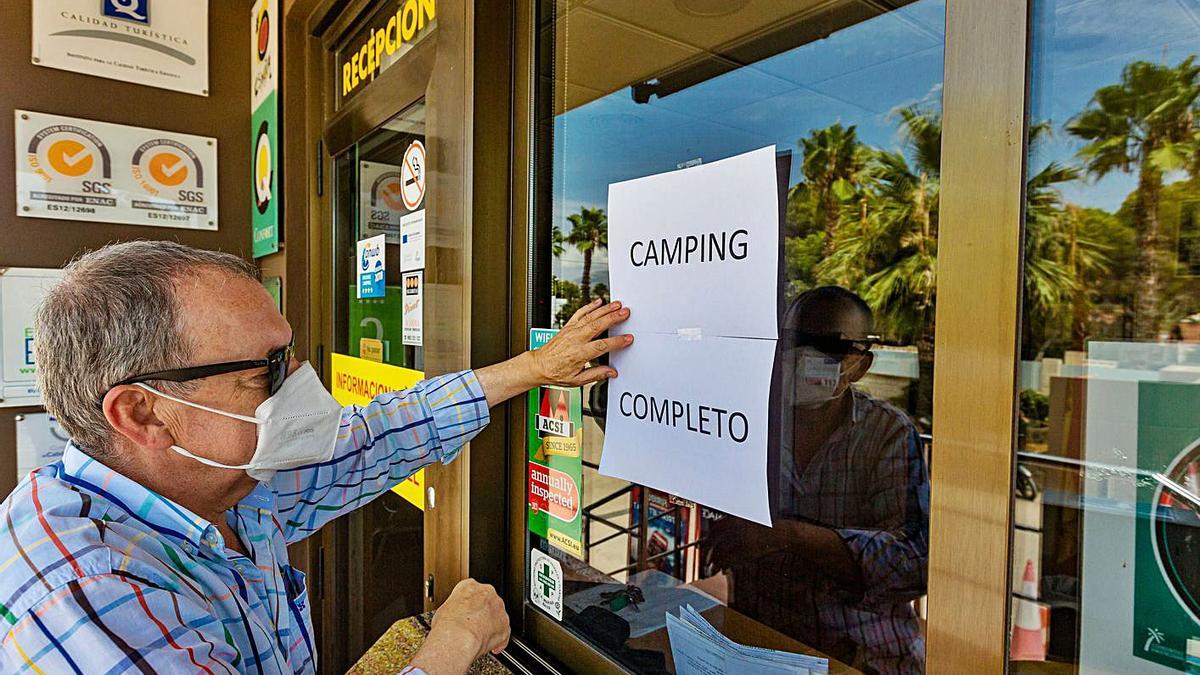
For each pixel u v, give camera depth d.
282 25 2.09
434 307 1.35
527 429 1.22
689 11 0.89
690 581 0.92
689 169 0.86
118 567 0.64
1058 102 0.54
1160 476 0.50
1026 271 0.56
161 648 0.61
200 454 0.78
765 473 0.78
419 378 1.48
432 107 1.33
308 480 1.06
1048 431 0.55
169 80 2.32
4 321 2.14
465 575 1.25
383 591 1.81
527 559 1.23
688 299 0.88
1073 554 0.54
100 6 2.19
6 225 2.13
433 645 0.89
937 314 0.61
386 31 1.61
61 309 0.72
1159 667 0.51
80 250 2.24
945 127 0.60
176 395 0.74
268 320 0.80
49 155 2.16
